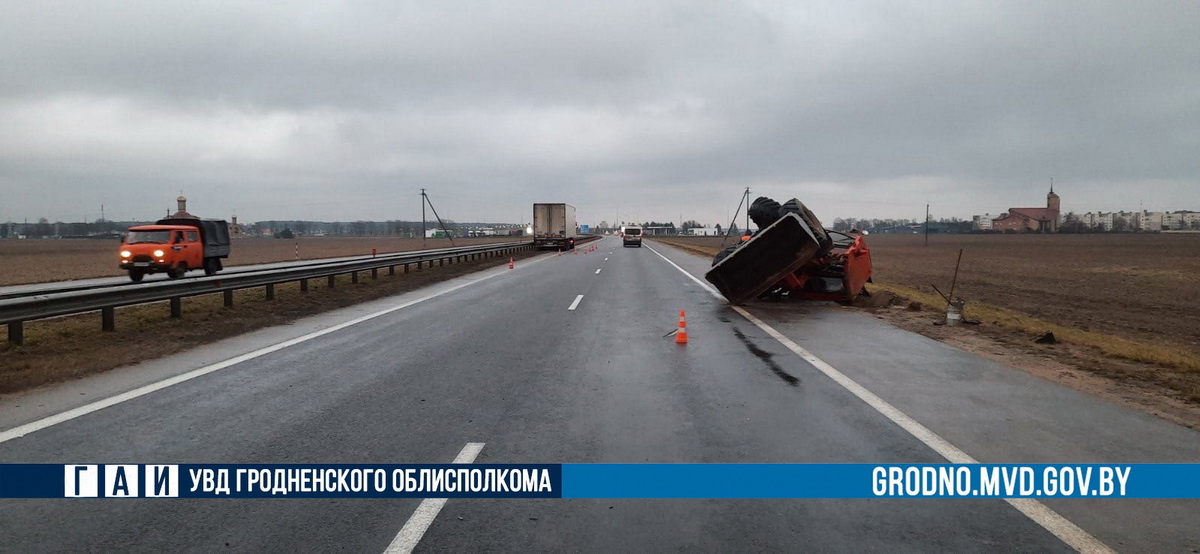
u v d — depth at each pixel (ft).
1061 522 12.41
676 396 21.66
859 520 12.46
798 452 16.06
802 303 50.39
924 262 146.72
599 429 17.95
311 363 27.20
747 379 24.29
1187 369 26.30
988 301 67.62
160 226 73.00
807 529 12.07
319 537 11.80
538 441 16.92
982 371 25.68
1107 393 22.04
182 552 11.20
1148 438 17.13
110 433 17.57
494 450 16.22
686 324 39.29
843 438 17.13
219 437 17.22
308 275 55.77
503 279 76.84
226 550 11.27
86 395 21.62
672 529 12.07
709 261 124.77
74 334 33.99
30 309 29.68
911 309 46.34
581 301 52.31
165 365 26.66
